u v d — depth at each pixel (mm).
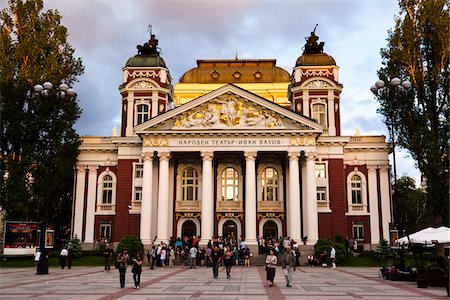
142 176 53781
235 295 20672
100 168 56469
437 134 40969
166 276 32062
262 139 50312
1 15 48219
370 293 21609
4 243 42531
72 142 52531
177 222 52750
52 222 65250
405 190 81250
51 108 46281
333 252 41844
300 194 51812
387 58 44344
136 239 46906
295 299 19250
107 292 21812
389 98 33531
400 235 31531
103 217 55031
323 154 54188
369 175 55500
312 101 57312
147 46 59875
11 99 45844
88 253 48344
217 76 68812
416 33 42656
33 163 46469
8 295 20391
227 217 52875
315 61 58469
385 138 55969
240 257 44906
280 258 44469
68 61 50219
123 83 58531
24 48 47219
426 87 42156
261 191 53750
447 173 38812
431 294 21281
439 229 27391
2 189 44156
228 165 54438
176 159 54375
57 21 50469
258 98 50844
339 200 52938
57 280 28234
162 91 57938
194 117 50938
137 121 57312
